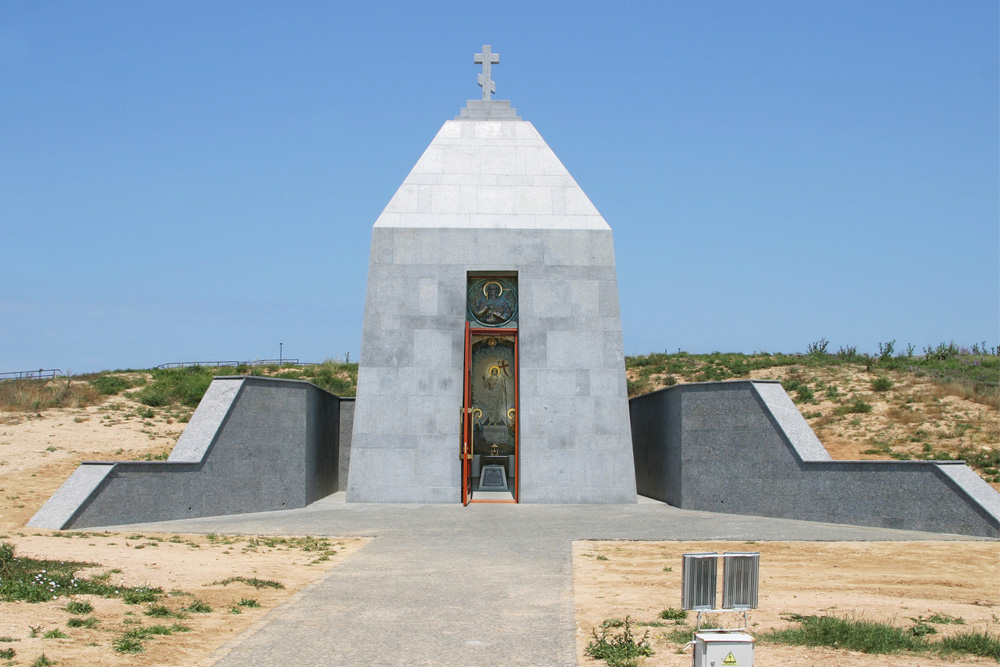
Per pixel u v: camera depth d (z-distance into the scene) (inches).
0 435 1350.9
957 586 556.7
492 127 1084.5
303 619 450.9
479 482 1057.5
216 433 903.1
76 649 386.3
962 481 780.6
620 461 1010.1
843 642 410.9
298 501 984.3
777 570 608.1
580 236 1043.9
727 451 941.8
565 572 585.0
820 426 1396.4
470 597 505.4
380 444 1008.2
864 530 791.1
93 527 789.2
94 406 1599.4
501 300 1049.5
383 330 1023.0
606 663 379.6
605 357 1024.2
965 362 1803.6
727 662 337.4
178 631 422.3
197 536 741.3
